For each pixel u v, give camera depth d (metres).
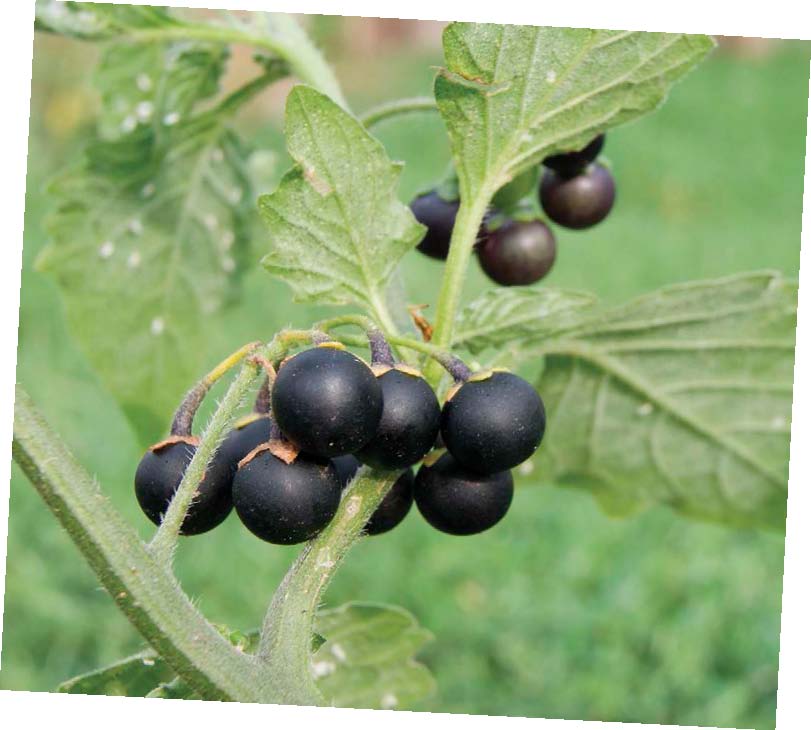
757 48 0.97
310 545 0.20
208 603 0.45
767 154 0.85
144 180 0.28
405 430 0.19
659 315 0.25
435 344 0.21
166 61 0.26
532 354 0.24
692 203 0.79
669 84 0.21
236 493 0.19
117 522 0.19
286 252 0.21
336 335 0.20
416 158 0.72
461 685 0.41
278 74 0.26
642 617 0.44
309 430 0.19
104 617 0.43
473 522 0.20
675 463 0.26
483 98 0.21
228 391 0.19
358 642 0.25
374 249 0.21
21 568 0.44
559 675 0.42
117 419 0.54
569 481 0.27
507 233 0.22
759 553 0.47
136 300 0.29
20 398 0.19
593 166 0.23
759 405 0.25
